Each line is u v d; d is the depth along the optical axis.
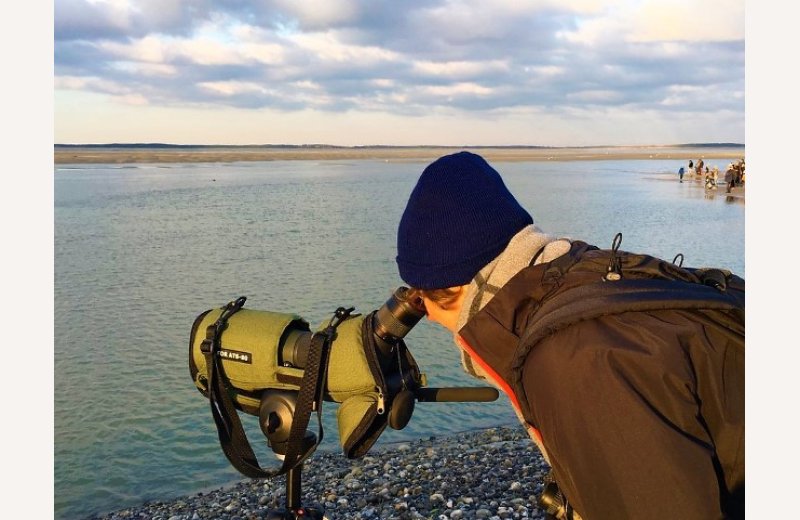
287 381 2.53
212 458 8.36
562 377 1.60
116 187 56.81
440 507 6.60
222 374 2.60
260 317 2.62
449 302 2.09
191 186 58.50
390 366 2.45
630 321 1.63
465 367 2.01
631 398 1.52
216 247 24.48
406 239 2.06
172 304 16.00
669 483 1.46
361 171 92.12
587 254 1.85
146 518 6.85
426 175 2.04
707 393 1.60
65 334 13.47
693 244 25.64
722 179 69.94
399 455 8.23
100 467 8.09
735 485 1.61
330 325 2.50
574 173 86.38
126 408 9.77
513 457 7.96
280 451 2.56
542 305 1.78
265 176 77.31
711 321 1.65
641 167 110.50
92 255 22.80
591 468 1.55
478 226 1.94
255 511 6.83
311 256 22.44
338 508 6.73
